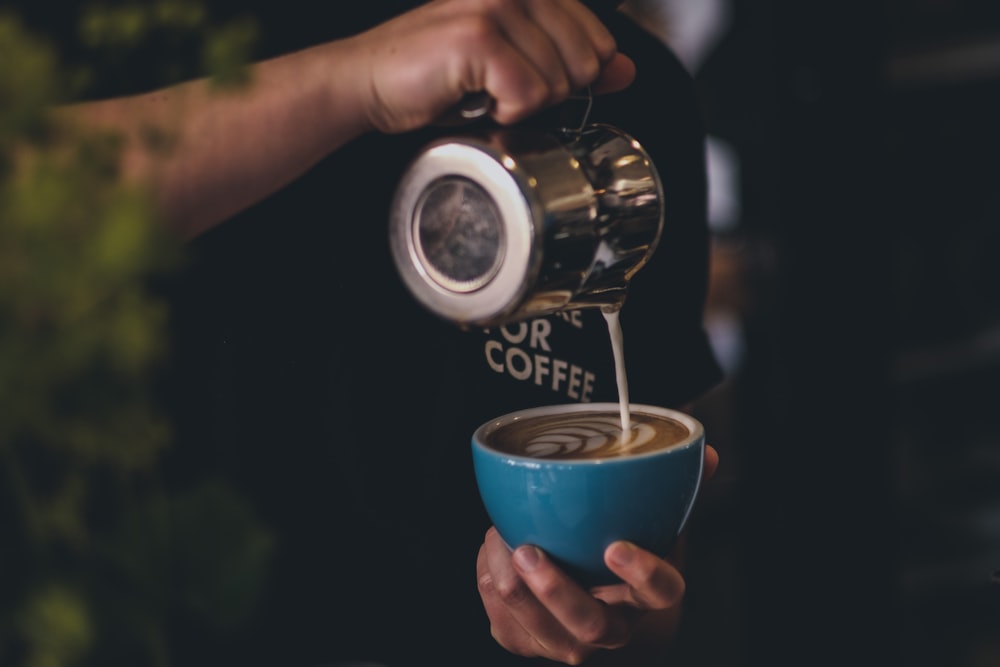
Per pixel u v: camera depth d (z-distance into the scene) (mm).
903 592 2324
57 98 400
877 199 2152
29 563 405
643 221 668
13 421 362
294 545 1037
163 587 412
